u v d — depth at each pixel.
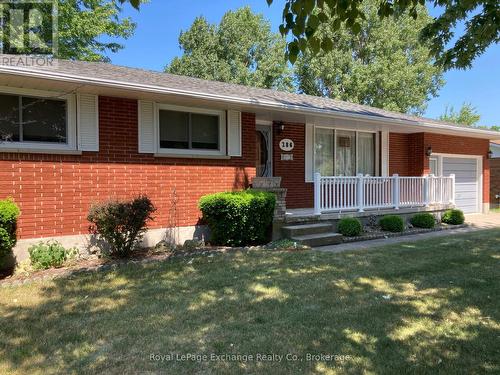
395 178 11.94
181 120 8.98
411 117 14.80
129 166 8.16
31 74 6.26
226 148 9.55
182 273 6.53
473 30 6.54
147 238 8.38
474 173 16.95
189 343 3.98
